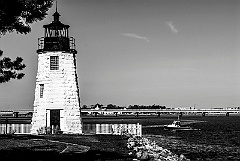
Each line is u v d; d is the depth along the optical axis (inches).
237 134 3289.9
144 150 1464.1
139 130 2202.3
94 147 1489.9
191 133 3447.3
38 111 2065.7
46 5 982.4
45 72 2069.4
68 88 2073.1
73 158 1172.5
